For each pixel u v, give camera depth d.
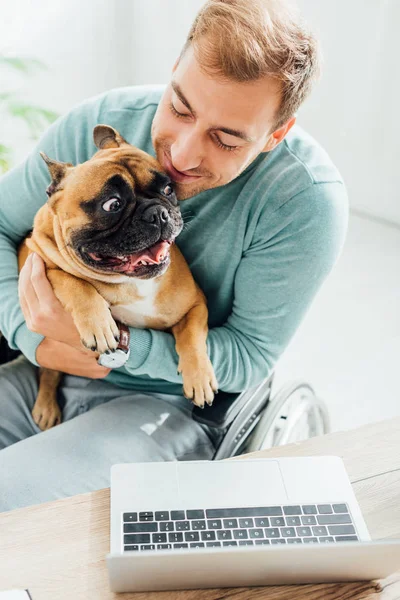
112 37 2.25
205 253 1.18
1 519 0.82
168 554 0.70
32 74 1.97
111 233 1.07
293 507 0.86
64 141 1.17
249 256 1.17
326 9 1.92
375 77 1.97
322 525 0.84
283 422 1.41
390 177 2.14
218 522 0.83
